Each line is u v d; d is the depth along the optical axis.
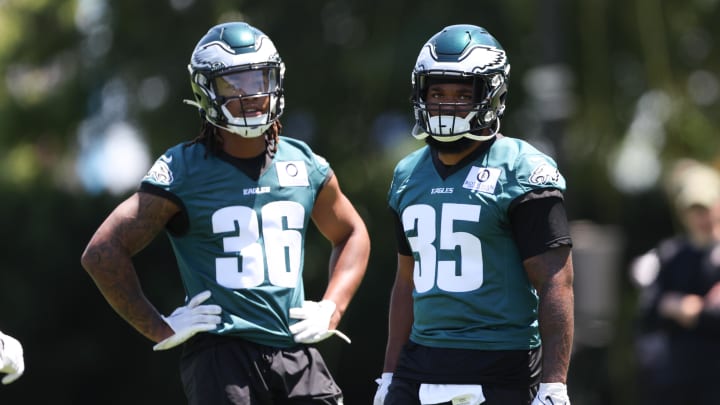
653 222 63.28
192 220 19.67
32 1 59.59
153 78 57.28
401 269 20.75
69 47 59.72
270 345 19.81
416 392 19.30
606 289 34.00
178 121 56.69
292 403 20.00
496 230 18.88
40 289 57.88
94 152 60.78
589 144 59.97
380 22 57.00
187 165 19.78
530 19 52.88
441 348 19.08
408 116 57.09
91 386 60.12
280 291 19.80
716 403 34.03
